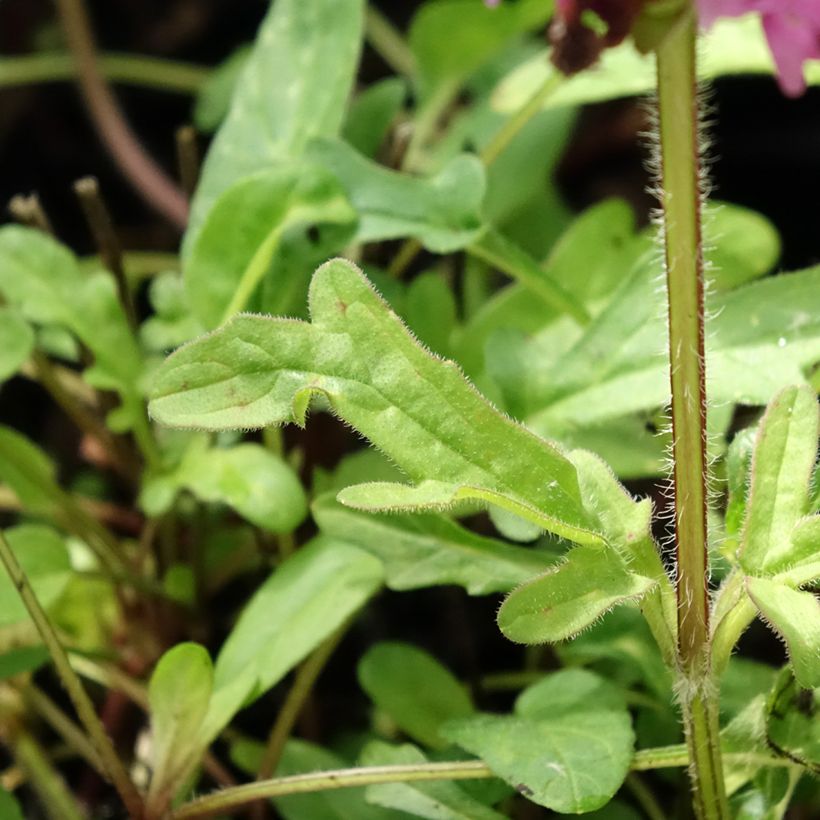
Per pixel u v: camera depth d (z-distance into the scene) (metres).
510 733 0.20
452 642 0.27
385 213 0.23
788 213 0.37
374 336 0.18
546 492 0.18
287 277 0.23
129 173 0.35
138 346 0.25
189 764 0.20
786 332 0.20
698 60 0.18
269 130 0.23
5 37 0.40
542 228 0.32
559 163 0.37
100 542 0.25
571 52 0.17
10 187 0.39
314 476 0.24
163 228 0.38
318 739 0.25
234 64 0.35
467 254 0.29
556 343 0.24
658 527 0.25
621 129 0.37
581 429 0.22
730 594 0.18
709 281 0.19
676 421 0.18
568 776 0.19
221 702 0.21
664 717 0.22
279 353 0.18
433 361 0.18
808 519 0.18
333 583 0.21
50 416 0.34
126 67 0.36
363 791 0.21
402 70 0.37
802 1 0.17
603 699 0.20
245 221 0.22
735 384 0.20
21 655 0.22
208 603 0.26
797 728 0.19
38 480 0.24
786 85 0.19
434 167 0.29
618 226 0.24
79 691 0.20
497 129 0.29
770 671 0.21
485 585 0.20
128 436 0.26
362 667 0.22
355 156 0.23
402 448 0.18
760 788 0.20
